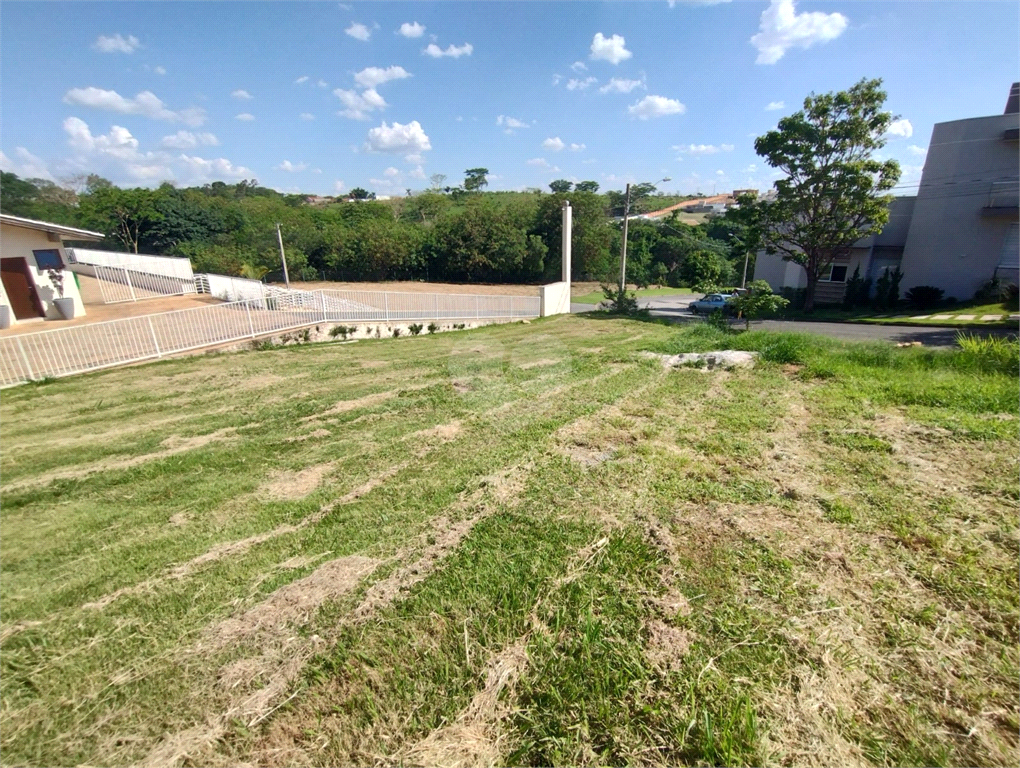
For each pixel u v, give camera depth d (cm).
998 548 231
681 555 233
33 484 342
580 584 212
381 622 194
